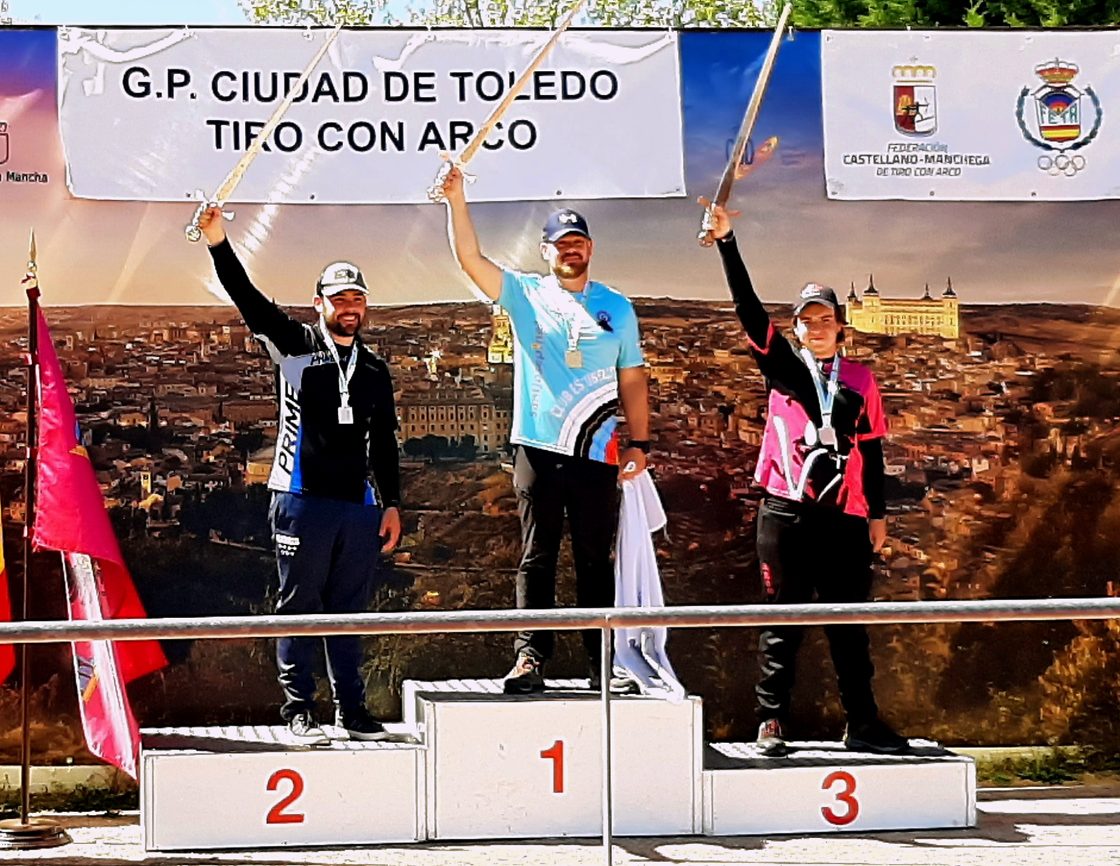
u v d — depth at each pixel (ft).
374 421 20.35
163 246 21.68
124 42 21.57
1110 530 22.75
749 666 22.35
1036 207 22.58
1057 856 18.08
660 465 22.26
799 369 20.67
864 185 22.35
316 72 21.77
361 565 20.15
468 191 21.91
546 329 20.20
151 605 21.67
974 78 22.48
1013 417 22.63
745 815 19.17
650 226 22.15
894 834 19.25
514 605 22.17
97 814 20.94
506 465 22.17
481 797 18.81
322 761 18.62
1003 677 22.66
